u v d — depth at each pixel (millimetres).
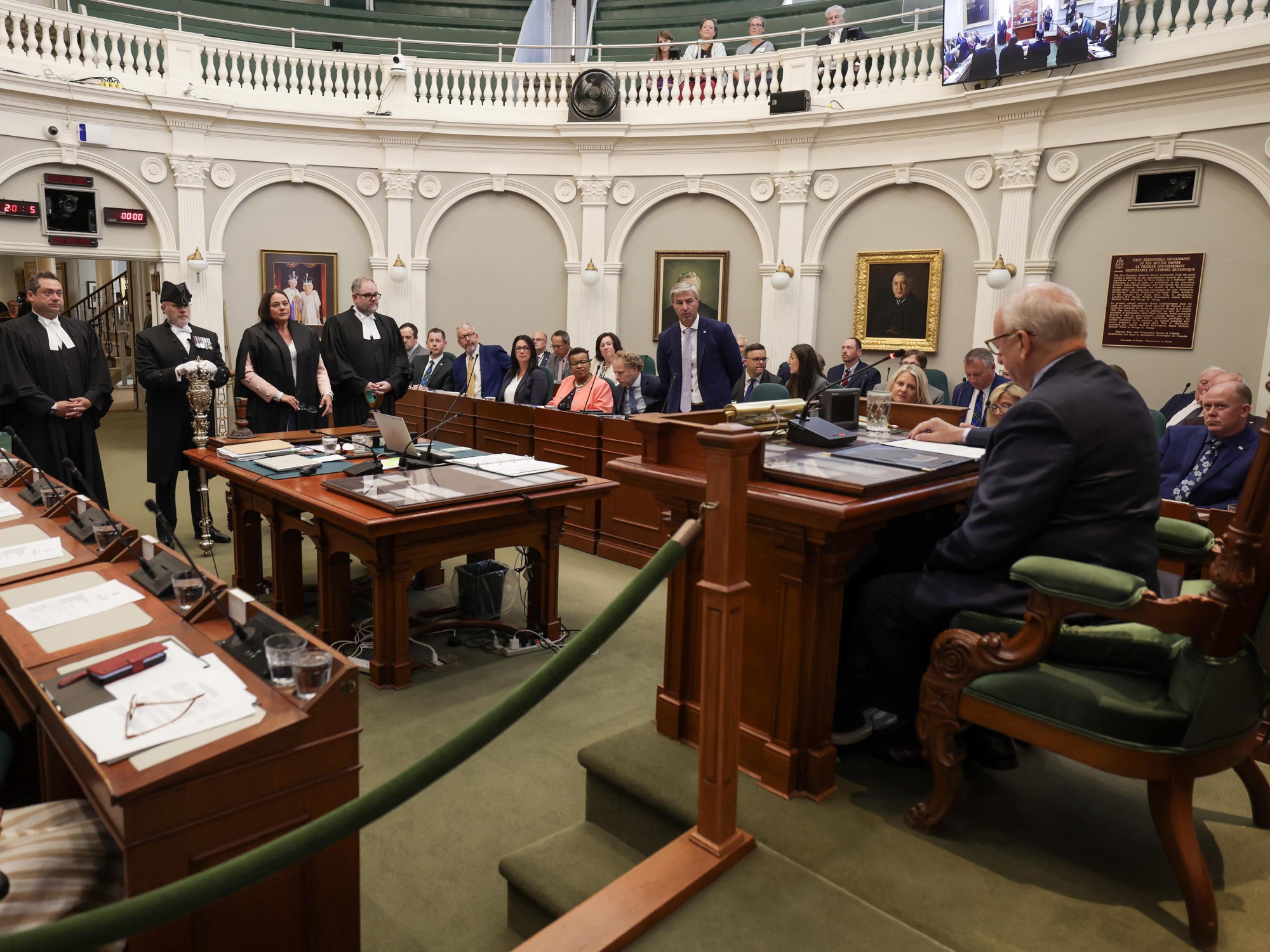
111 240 8867
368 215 9797
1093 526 1862
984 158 7941
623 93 9711
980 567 1958
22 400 4590
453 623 3686
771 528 2057
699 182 9438
